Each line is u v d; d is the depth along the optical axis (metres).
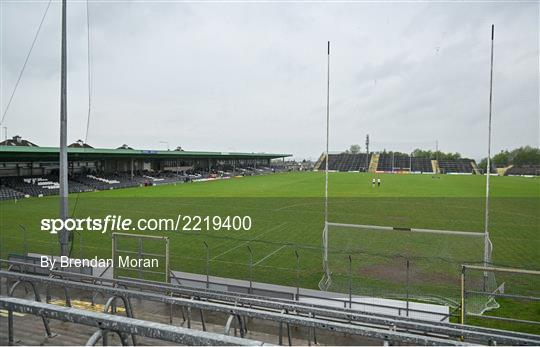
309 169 146.62
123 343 3.73
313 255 19.45
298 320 4.20
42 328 7.05
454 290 13.43
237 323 8.95
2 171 55.22
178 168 102.44
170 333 2.87
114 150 58.81
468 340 5.80
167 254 12.80
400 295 13.09
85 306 10.38
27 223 28.83
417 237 20.02
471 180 82.06
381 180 80.38
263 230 26.62
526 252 20.94
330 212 35.00
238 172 110.75
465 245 18.11
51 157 54.00
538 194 51.00
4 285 12.03
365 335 3.78
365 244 19.00
